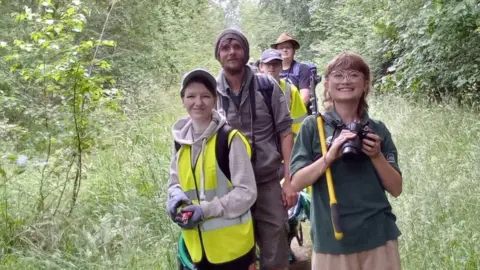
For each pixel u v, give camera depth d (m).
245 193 3.18
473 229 4.49
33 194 5.54
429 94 10.65
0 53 9.47
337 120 2.90
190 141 3.26
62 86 5.74
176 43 16.30
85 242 4.67
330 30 20.98
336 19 19.41
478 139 6.98
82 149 5.70
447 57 9.90
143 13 15.11
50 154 5.60
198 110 3.21
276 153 4.04
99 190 6.05
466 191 5.30
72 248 4.66
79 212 5.37
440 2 8.53
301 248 5.43
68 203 5.57
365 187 2.83
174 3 17.70
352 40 15.68
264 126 4.02
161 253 4.56
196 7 19.69
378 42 13.62
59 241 4.73
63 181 6.19
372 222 2.83
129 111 9.13
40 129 5.60
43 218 5.04
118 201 5.74
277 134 4.11
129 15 14.27
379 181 2.86
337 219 2.73
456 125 8.05
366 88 2.93
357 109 2.94
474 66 9.49
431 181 5.43
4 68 8.69
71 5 6.16
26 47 5.44
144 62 14.45
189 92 3.21
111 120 6.39
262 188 4.08
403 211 4.92
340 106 2.91
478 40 9.38
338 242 2.84
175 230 4.98
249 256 3.32
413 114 9.07
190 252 3.28
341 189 2.84
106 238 4.70
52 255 4.37
